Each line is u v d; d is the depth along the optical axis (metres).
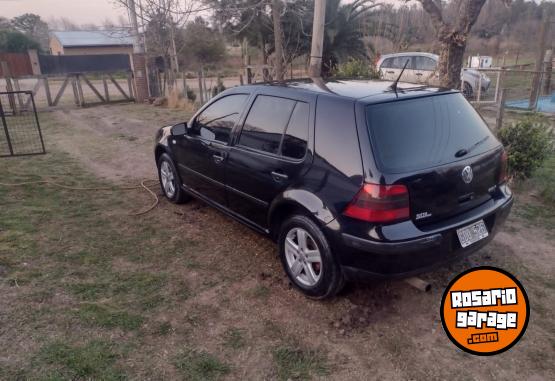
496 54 29.20
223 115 4.43
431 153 3.11
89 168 7.49
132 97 16.73
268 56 18.61
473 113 3.67
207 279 3.85
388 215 2.88
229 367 2.81
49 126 11.71
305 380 2.72
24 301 3.43
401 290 3.65
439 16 6.79
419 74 14.08
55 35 43.19
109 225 5.00
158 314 3.33
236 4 11.18
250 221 4.18
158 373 2.74
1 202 5.61
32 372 2.70
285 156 3.56
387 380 2.73
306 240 3.46
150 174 7.14
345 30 17.02
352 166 3.02
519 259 4.16
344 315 3.33
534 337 3.11
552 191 5.66
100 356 2.85
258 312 3.38
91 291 3.61
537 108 13.18
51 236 4.65
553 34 22.89
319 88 3.65
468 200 3.26
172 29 15.28
